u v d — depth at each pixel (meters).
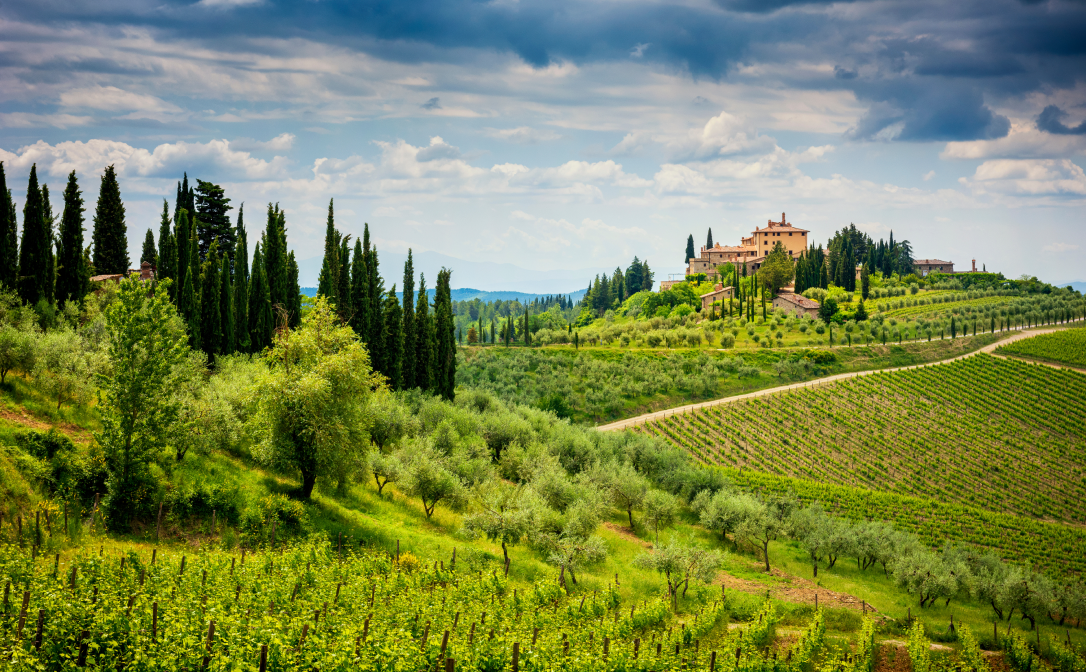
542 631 31.86
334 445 42.81
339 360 45.22
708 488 72.56
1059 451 112.00
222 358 63.06
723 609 43.41
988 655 43.06
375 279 90.00
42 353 41.72
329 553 36.16
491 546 46.22
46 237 61.25
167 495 35.97
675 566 44.34
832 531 61.69
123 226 88.38
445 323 101.81
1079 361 145.00
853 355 155.50
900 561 55.72
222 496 38.03
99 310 59.53
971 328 175.00
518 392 132.00
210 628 20.20
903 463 107.19
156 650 19.66
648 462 79.69
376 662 22.30
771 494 85.19
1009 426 119.69
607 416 126.81
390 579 33.00
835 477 102.00
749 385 142.38
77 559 25.88
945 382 136.50
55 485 32.91
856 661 38.12
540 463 65.06
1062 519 93.19
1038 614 51.78
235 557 30.73
